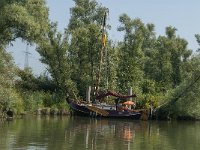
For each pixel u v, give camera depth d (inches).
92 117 2183.8
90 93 2409.0
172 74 3206.2
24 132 1291.8
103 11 2723.9
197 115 2308.1
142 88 2748.5
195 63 2359.7
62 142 1122.0
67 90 2436.0
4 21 1753.2
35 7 1876.2
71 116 2198.6
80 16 2760.8
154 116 2282.2
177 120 2313.0
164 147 1134.4
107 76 2541.8
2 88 1713.8
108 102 2385.6
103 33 2465.6
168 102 2295.8
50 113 2193.7
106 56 2546.8
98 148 1055.0
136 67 2802.7
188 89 2279.8
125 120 2135.8
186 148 1132.5
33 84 2412.6
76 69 2513.5
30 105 2078.0
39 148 1003.3
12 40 1843.0
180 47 3233.3
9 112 1786.4
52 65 2452.0
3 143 1053.2
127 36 2871.6
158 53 3225.9
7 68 1809.8
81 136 1284.4
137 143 1189.1
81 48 2516.0
